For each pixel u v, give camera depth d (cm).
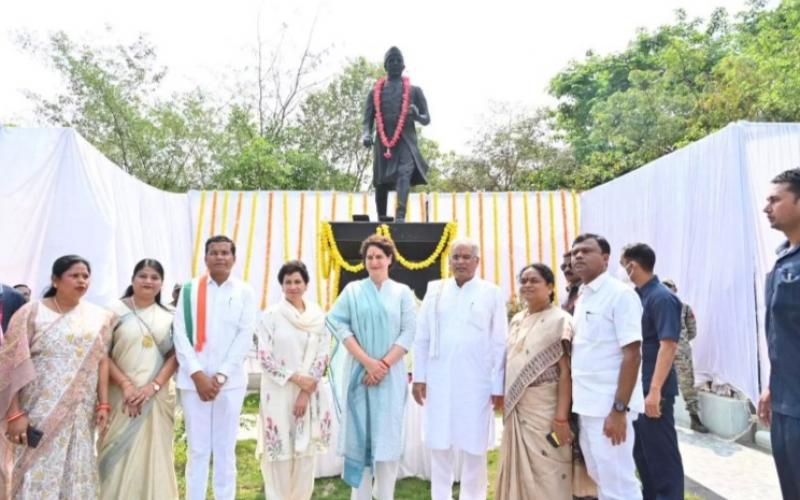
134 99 1546
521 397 293
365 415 316
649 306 331
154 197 750
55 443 279
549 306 306
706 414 547
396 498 379
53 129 512
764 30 1362
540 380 291
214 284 330
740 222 510
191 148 1596
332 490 396
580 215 905
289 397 343
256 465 449
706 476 419
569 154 1755
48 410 280
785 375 231
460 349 318
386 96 521
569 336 290
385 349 320
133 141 1512
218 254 325
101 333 299
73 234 514
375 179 530
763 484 402
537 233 899
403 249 479
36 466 276
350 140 1780
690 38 1691
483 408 319
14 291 344
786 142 511
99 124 1509
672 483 321
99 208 529
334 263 481
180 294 325
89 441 291
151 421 310
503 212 900
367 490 324
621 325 270
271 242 856
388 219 507
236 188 1454
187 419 316
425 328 337
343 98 1781
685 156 608
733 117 1166
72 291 294
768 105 1063
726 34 1703
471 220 895
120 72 1535
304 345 347
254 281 845
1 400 272
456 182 1905
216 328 321
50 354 286
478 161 1864
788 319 230
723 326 538
